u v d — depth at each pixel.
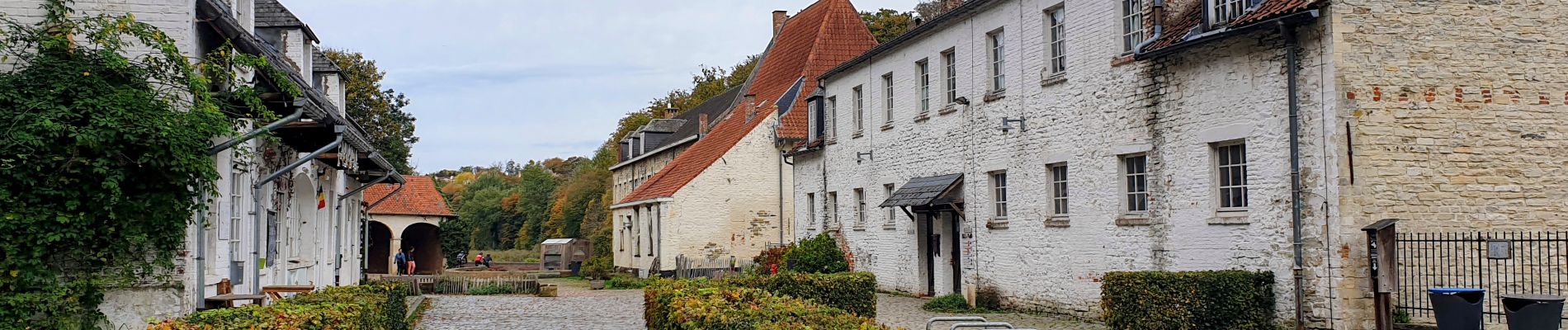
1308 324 14.45
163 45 11.48
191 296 12.29
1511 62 14.62
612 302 27.14
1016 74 20.77
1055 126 19.59
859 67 27.91
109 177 11.07
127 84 11.55
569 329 19.12
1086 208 18.72
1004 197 21.61
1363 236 14.02
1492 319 14.37
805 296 16.88
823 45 41.47
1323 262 14.25
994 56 21.78
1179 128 16.59
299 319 9.16
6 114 10.97
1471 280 14.33
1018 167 20.73
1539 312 11.77
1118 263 17.89
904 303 23.36
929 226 24.95
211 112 11.66
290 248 20.05
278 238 18.84
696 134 45.44
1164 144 16.92
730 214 38.19
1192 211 16.34
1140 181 17.70
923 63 24.70
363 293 13.60
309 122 14.78
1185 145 16.48
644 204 40.31
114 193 11.06
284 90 12.70
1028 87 20.36
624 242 44.53
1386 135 14.17
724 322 9.70
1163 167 16.95
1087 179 18.69
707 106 52.81
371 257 49.09
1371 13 14.24
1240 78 15.54
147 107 11.35
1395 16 14.33
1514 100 14.59
